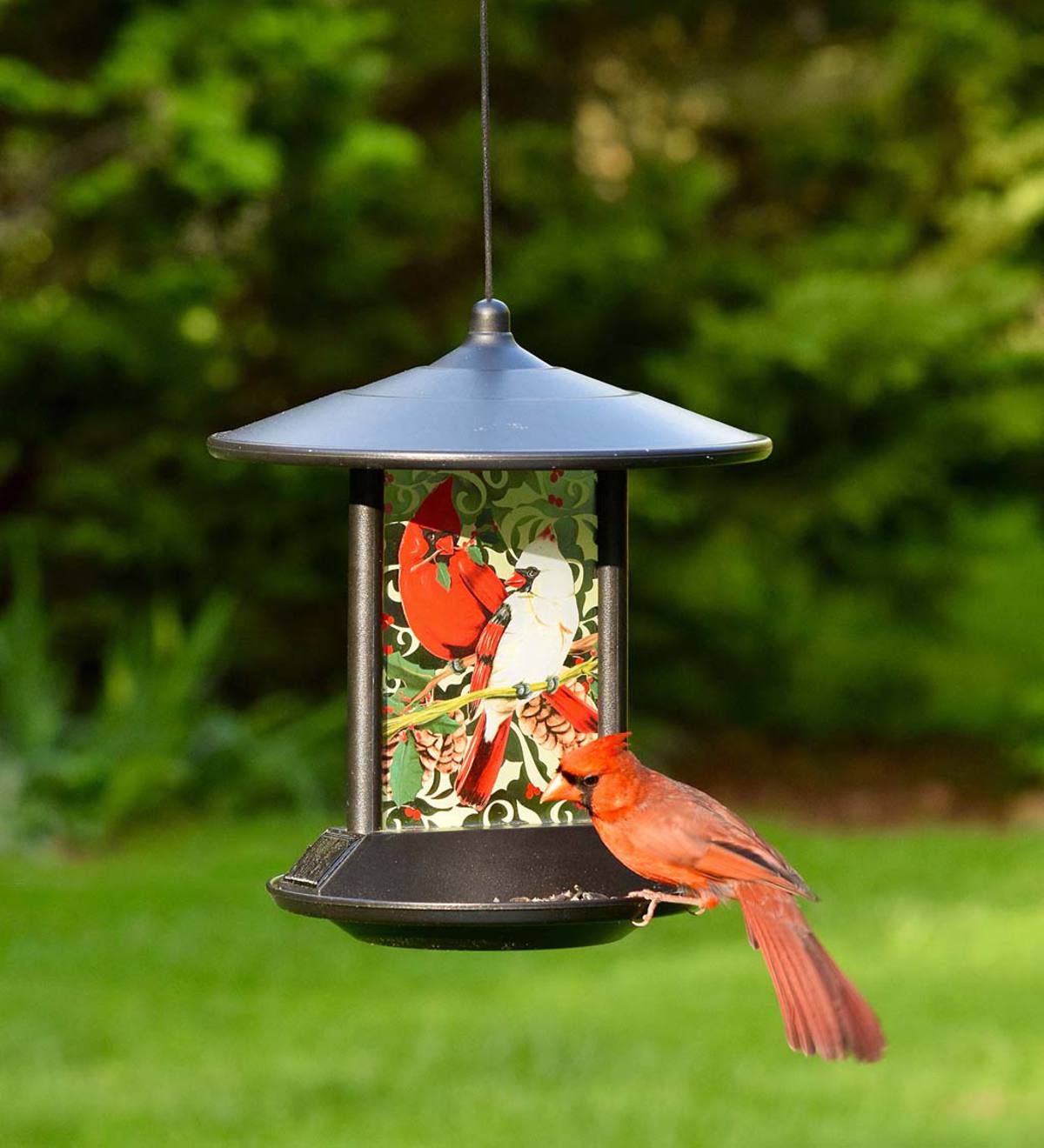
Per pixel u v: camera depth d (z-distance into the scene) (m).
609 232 15.26
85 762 13.47
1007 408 15.52
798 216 16.77
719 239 16.44
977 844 13.87
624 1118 7.96
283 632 16.00
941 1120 7.91
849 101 16.11
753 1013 9.52
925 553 16.16
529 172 15.55
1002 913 11.59
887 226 16.09
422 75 15.21
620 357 15.74
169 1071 8.62
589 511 4.59
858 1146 7.58
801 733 16.55
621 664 4.61
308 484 14.92
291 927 11.15
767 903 3.94
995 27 15.16
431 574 4.54
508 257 15.38
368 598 4.50
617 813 4.12
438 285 16.12
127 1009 9.59
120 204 13.09
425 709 4.53
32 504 15.22
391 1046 8.98
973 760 16.34
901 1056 8.80
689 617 15.83
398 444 4.08
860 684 15.97
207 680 15.18
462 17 14.93
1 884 11.94
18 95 12.37
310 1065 8.70
